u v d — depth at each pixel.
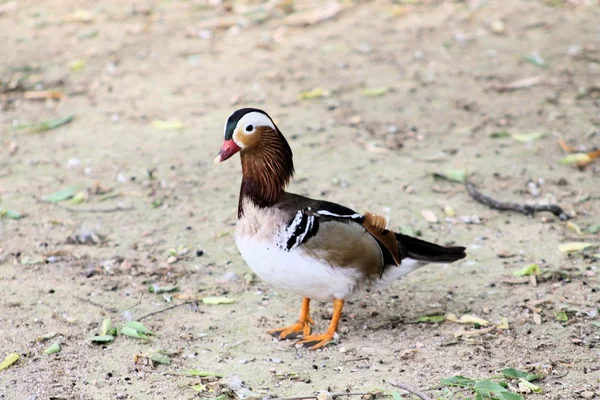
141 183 12.85
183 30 19.00
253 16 19.58
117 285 10.04
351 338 8.95
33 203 12.27
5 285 9.98
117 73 17.00
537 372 8.02
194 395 7.79
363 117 14.95
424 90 15.92
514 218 11.64
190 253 10.90
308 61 17.31
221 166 13.41
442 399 7.48
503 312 9.33
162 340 8.90
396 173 12.97
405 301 9.71
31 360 8.45
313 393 7.72
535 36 18.05
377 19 19.34
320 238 8.43
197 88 16.27
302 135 14.30
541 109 15.05
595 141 13.85
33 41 18.53
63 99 15.95
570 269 10.22
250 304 9.74
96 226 11.60
